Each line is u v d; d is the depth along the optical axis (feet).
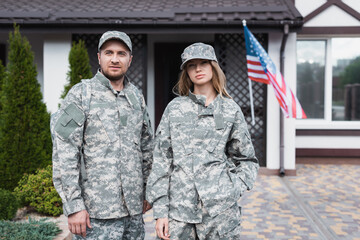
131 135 6.98
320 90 26.37
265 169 21.57
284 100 18.12
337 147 25.85
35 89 15.61
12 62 15.47
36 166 15.33
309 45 26.18
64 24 19.80
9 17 19.86
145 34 21.83
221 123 6.64
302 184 19.44
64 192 6.29
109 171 6.66
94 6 22.52
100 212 6.59
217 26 19.97
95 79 6.96
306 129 25.96
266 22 19.62
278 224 13.39
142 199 7.22
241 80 23.50
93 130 6.68
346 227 13.11
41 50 24.41
